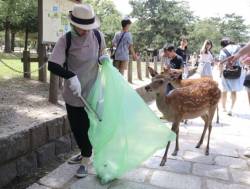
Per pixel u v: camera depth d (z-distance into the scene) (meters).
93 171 4.55
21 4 23.41
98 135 4.26
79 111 4.31
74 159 4.79
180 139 6.17
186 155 5.32
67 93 4.26
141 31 67.19
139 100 4.19
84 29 3.93
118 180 4.31
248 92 6.57
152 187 4.16
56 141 5.06
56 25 7.15
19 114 5.28
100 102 4.29
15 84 7.99
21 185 4.16
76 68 4.19
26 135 4.39
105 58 4.27
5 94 6.80
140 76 12.35
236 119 8.07
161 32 66.88
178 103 5.04
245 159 5.25
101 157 4.27
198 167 4.85
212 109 5.48
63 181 4.24
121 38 8.92
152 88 5.07
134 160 4.16
